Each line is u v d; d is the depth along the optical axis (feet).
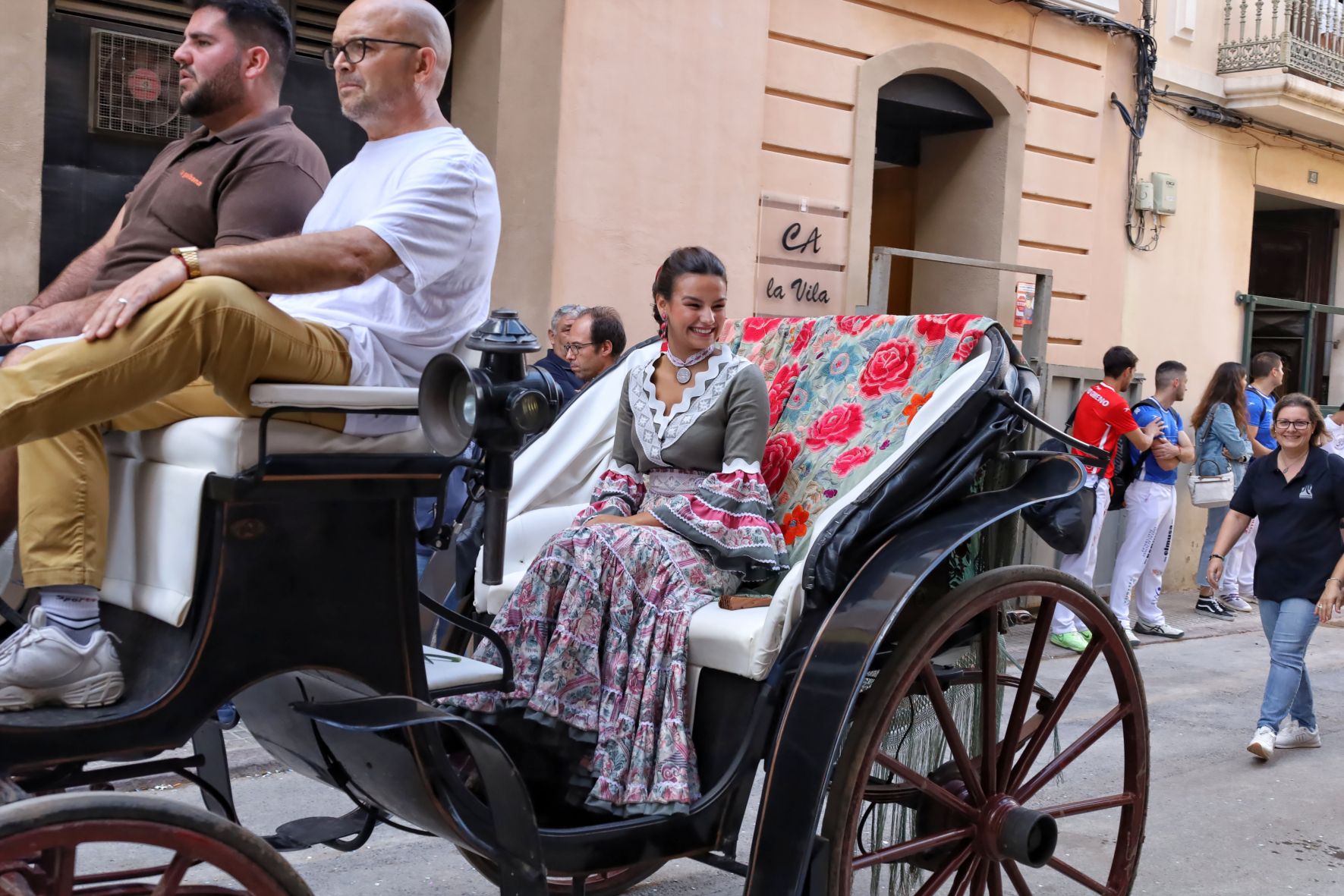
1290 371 39.68
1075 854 13.89
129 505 7.57
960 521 9.48
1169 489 26.84
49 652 6.71
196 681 6.88
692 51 23.72
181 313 6.75
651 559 9.61
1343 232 41.19
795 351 11.95
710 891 12.71
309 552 7.30
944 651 10.07
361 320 8.15
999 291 29.78
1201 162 34.47
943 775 10.63
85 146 19.04
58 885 6.14
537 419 7.49
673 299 10.55
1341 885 13.26
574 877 10.85
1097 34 31.30
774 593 10.46
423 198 8.04
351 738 7.97
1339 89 35.91
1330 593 17.78
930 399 10.16
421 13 8.77
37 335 8.43
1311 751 18.76
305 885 6.75
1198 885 13.15
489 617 10.66
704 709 9.37
